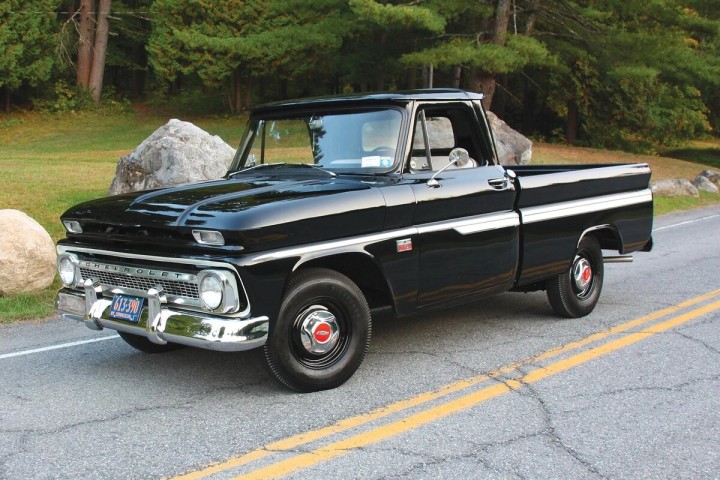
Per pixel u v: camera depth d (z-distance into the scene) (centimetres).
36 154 2478
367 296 533
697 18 2736
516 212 596
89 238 502
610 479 359
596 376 515
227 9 3534
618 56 2780
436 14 2416
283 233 441
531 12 2781
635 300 759
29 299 781
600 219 673
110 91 4309
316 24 2892
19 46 3450
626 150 3956
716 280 862
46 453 392
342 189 484
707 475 363
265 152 586
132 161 1231
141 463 379
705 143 5056
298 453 389
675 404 460
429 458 383
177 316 441
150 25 4562
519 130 4309
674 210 1834
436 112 556
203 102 4325
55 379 522
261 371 532
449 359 556
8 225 795
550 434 414
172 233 448
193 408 458
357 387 493
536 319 680
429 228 521
